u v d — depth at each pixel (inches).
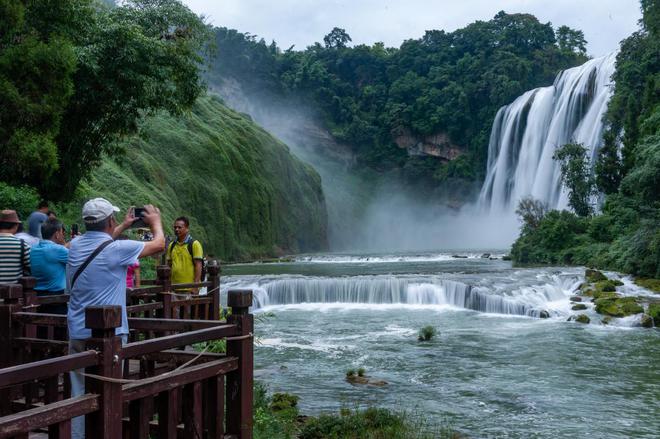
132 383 144.2
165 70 657.6
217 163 2193.7
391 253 2432.3
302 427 375.9
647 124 1514.5
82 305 173.5
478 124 3882.9
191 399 165.2
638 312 836.0
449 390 500.1
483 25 4350.4
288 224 2684.5
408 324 836.0
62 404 126.2
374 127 4109.3
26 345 195.6
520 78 3809.1
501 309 931.3
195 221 1962.4
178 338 156.7
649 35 2080.5
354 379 530.0
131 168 1736.0
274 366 586.9
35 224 313.1
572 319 854.5
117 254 175.6
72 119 658.8
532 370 569.3
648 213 1202.6
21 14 530.9
